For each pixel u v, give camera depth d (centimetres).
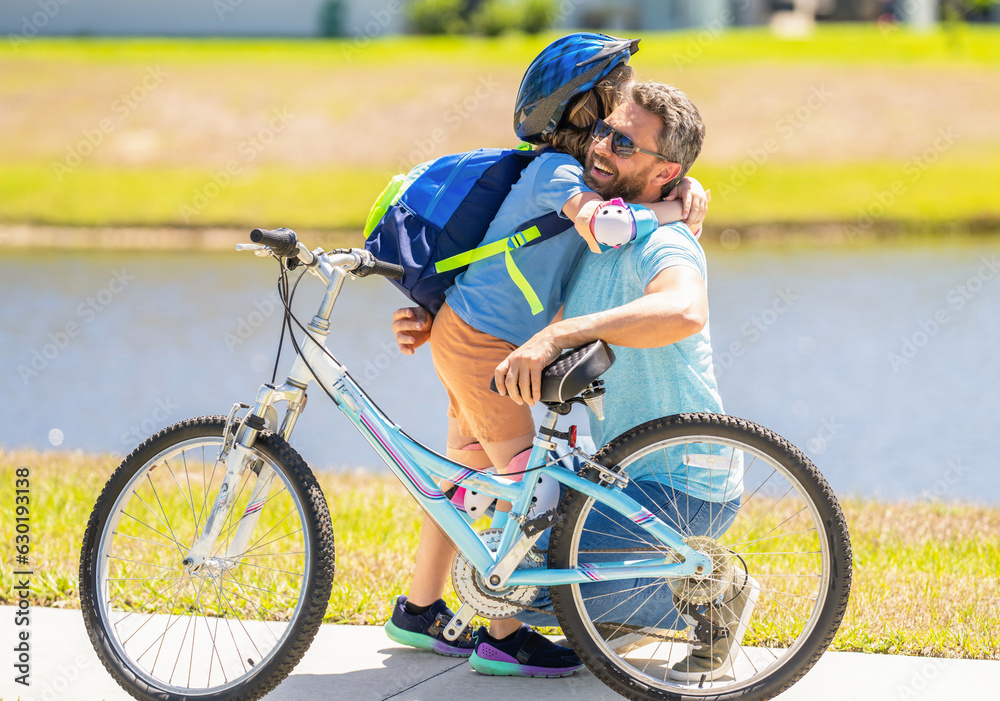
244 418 1095
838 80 10638
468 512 1125
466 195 1135
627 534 1103
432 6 16225
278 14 16338
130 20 16088
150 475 1130
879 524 1838
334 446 2784
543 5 16088
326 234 7256
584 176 1114
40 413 3111
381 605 1384
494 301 1115
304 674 1177
